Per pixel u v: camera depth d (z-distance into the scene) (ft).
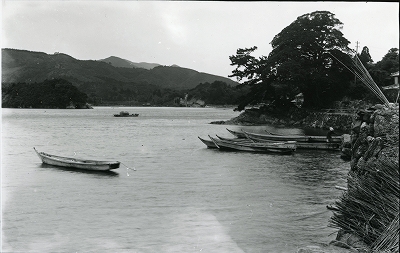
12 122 253.85
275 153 98.99
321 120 192.85
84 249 34.22
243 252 32.94
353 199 30.12
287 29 209.46
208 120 292.81
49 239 36.86
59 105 626.23
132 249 34.19
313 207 46.85
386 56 223.30
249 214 44.16
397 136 35.32
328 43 200.64
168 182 63.31
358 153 40.57
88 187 59.88
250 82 228.43
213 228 39.55
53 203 50.19
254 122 223.92
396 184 28.37
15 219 43.14
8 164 80.94
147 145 121.19
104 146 119.03
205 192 55.83
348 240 28.30
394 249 24.08
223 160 88.02
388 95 138.31
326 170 73.61
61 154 101.86
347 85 207.31
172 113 473.26
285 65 198.49
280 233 37.86
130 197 53.31
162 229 39.29
